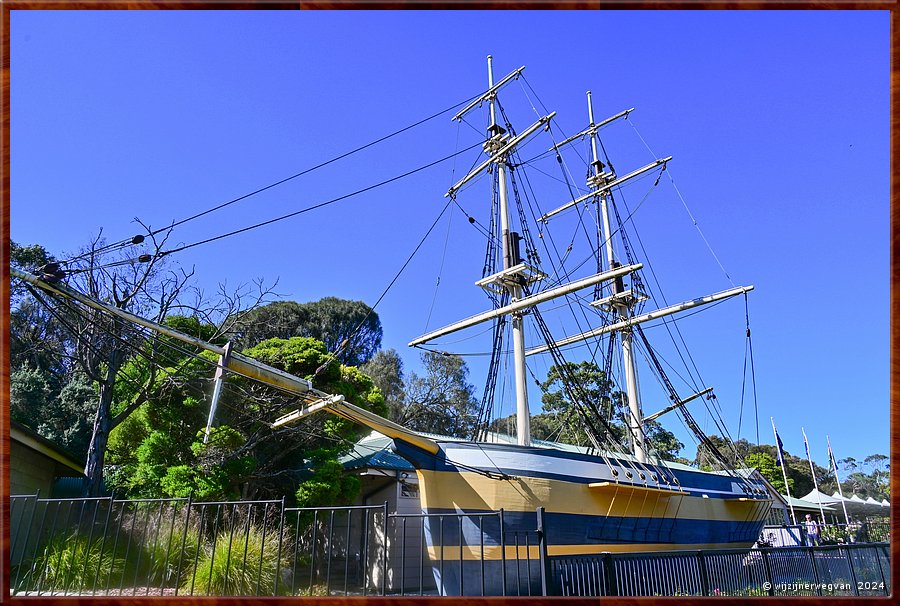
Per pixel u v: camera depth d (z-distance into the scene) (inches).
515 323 756.0
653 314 1026.7
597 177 1189.7
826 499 1371.8
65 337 711.1
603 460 648.4
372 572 695.1
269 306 1273.4
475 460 571.8
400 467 751.7
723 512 821.2
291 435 749.9
